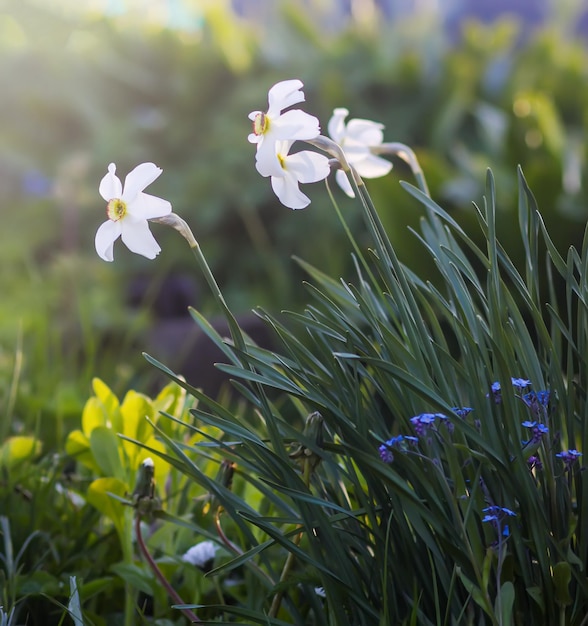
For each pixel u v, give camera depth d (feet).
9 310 6.38
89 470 3.49
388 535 2.48
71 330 5.92
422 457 2.45
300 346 2.66
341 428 2.52
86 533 3.18
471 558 2.40
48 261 9.37
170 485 3.38
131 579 2.91
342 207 8.96
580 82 9.19
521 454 2.43
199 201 9.49
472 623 2.48
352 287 2.63
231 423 2.59
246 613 2.60
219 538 3.13
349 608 2.66
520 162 6.92
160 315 6.65
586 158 6.68
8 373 4.61
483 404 2.49
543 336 2.55
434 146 8.85
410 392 2.56
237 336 2.60
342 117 2.99
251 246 9.45
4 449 3.33
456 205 6.54
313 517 2.58
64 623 3.01
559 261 2.57
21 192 9.59
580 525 2.50
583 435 2.51
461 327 2.51
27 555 3.14
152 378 5.26
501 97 9.13
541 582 2.48
